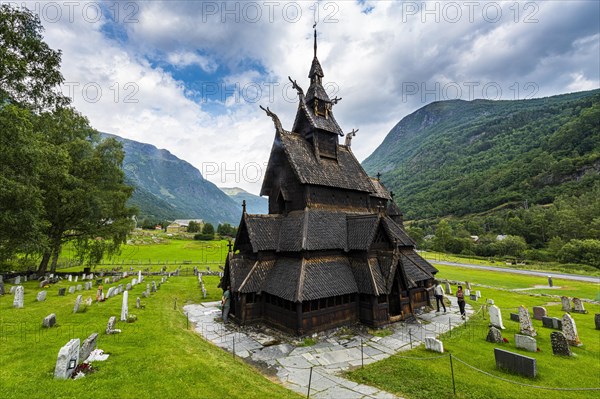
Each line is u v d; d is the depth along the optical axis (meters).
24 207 30.02
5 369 11.71
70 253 73.50
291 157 25.55
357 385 13.52
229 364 14.59
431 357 16.59
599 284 49.12
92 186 43.34
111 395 10.26
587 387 13.39
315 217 24.30
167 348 15.10
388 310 22.62
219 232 154.38
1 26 25.12
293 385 13.52
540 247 107.94
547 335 21.08
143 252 88.38
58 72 29.31
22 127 26.28
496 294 38.84
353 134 34.47
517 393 12.67
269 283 22.38
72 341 12.02
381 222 24.44
